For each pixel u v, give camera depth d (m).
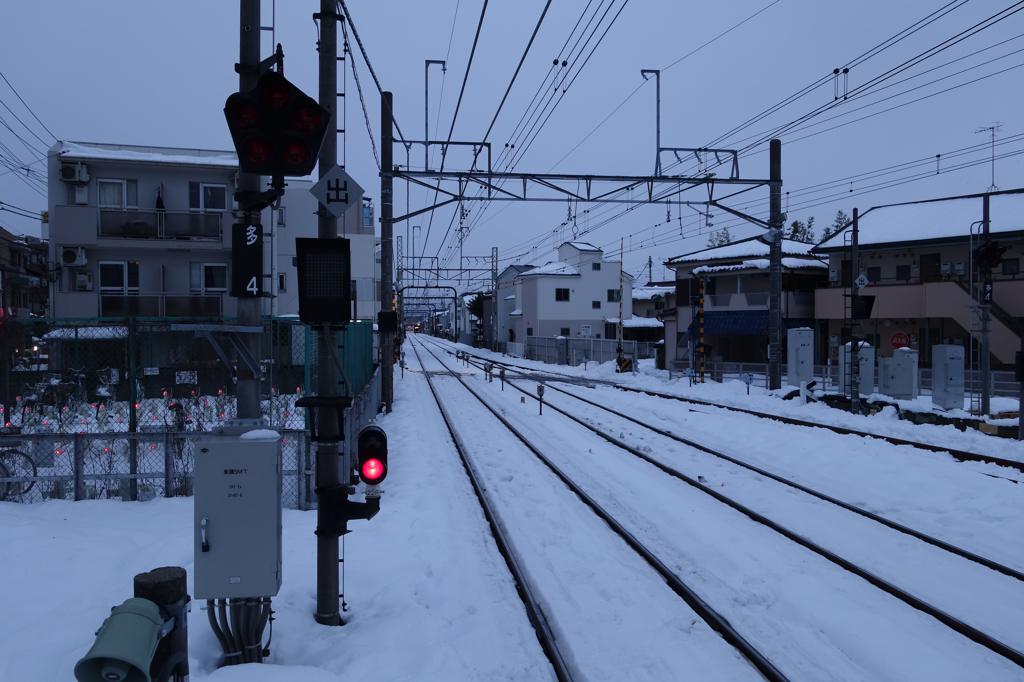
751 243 33.72
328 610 4.75
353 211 31.25
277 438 4.06
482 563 6.42
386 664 4.13
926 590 5.69
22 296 32.25
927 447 11.73
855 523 7.67
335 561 4.79
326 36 4.97
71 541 5.84
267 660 4.20
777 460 11.73
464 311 95.38
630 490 9.36
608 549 6.88
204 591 3.94
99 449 8.06
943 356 15.02
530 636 4.87
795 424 15.37
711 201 18.23
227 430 4.21
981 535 7.21
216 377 14.95
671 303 49.25
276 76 4.17
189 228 22.53
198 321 12.98
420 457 11.72
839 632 4.87
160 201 22.25
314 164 4.36
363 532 6.99
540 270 50.78
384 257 18.27
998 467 10.16
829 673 4.33
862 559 6.44
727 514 8.06
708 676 4.31
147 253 22.70
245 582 3.97
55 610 4.44
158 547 5.70
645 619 5.19
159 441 7.76
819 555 6.57
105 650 2.71
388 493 9.06
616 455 12.06
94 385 13.54
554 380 30.41
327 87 4.97
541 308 49.31
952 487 9.05
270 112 4.28
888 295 26.36
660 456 11.91
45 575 5.07
